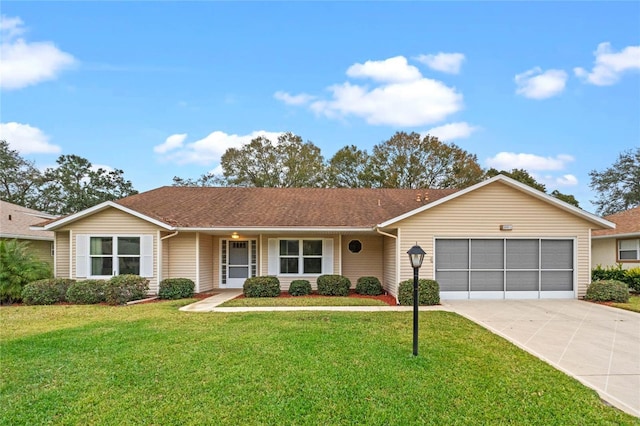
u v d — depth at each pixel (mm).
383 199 18547
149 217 13484
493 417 4352
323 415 4375
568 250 13133
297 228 13977
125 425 4160
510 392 5004
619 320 9453
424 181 33000
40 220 19875
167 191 19047
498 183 13008
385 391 4996
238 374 5531
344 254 16188
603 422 4258
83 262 13664
